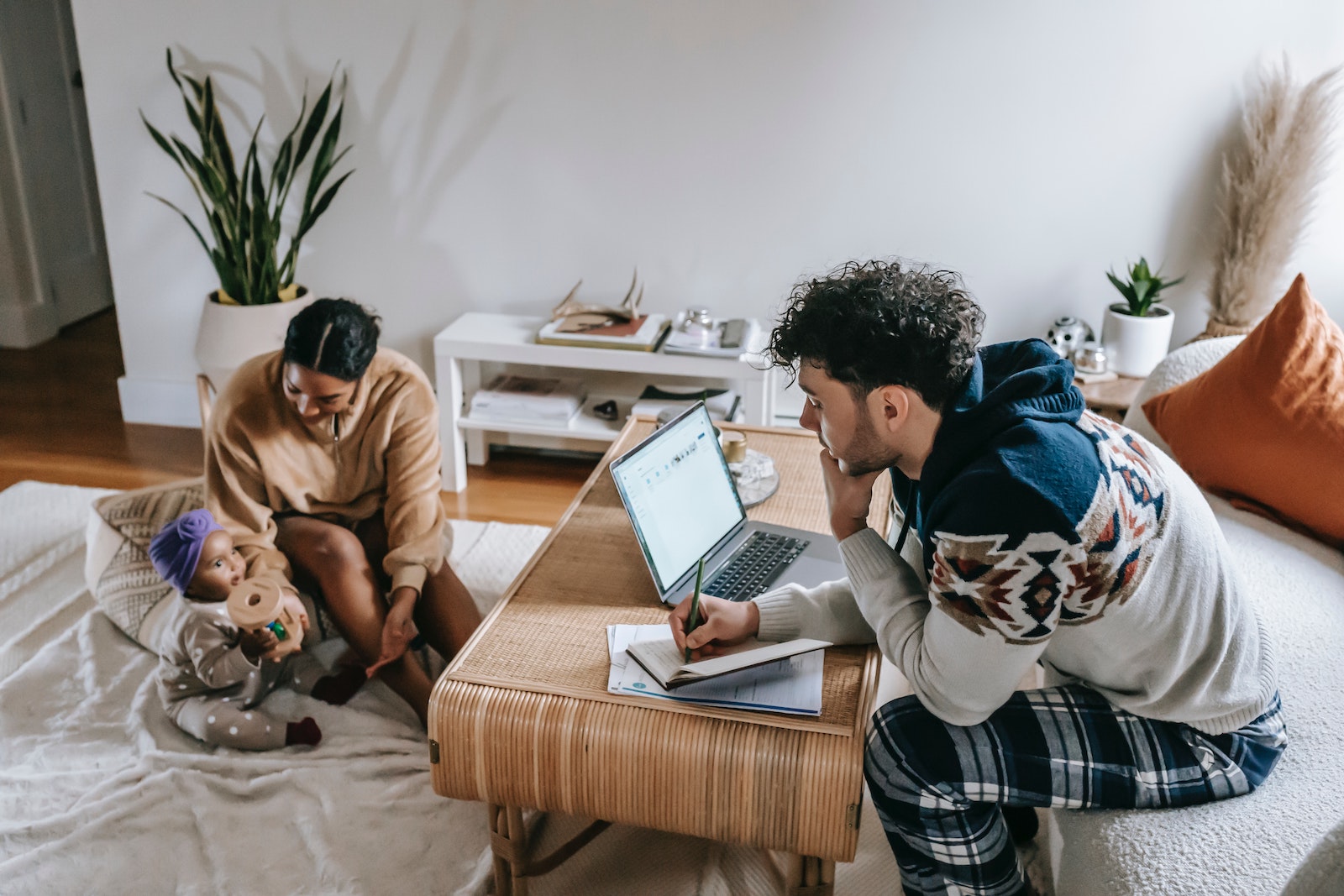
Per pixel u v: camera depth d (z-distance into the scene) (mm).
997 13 2637
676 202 2949
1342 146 2594
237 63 2988
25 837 1662
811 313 1109
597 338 2781
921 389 1100
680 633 1400
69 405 3516
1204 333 2717
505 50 2875
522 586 1596
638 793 1316
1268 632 1308
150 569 2148
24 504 2783
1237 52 2570
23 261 3998
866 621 1416
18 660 2131
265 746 1850
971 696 1167
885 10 2680
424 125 2979
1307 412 1765
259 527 1957
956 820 1310
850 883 1637
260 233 2873
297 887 1599
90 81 3047
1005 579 1070
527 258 3076
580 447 3148
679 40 2793
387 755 1870
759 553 1683
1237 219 2621
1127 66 2631
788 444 2111
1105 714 1281
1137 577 1125
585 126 2916
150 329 3285
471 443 3137
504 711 1333
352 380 1789
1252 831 1212
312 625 2102
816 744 1264
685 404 2922
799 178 2867
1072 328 2740
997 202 2803
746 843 1320
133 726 1912
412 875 1623
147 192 3133
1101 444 1131
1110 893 1203
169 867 1626
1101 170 2727
